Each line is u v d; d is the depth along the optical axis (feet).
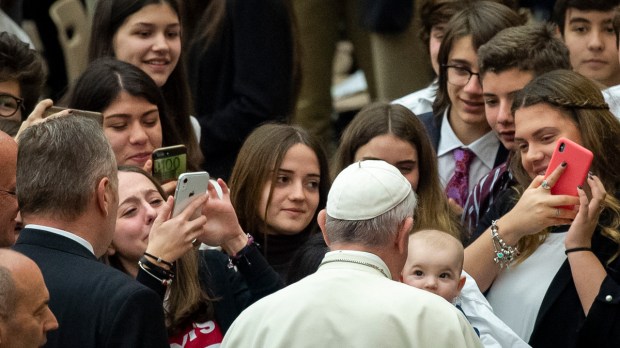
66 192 43.11
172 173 55.26
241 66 72.79
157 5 65.05
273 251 58.03
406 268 51.83
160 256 46.60
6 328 37.70
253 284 50.62
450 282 51.72
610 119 54.75
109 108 57.93
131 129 58.23
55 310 41.93
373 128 58.90
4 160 43.27
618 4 68.74
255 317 43.52
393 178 44.88
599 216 54.39
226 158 72.59
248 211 57.72
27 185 43.39
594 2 69.00
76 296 42.04
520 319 54.65
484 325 52.70
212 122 72.43
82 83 58.49
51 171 43.24
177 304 49.98
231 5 73.05
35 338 38.32
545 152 54.49
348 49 105.19
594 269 52.39
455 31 65.26
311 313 42.60
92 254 43.57
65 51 92.99
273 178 57.47
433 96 70.13
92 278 42.37
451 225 58.75
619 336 52.08
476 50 64.64
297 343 42.24
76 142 43.62
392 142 58.49
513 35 60.39
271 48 73.26
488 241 54.85
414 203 45.19
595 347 52.54
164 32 65.36
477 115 65.10
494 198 61.16
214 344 50.16
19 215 48.34
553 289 54.08
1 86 59.72
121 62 59.52
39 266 42.55
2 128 55.26
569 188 53.16
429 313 42.39
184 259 50.49
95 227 43.73
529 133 54.75
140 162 58.44
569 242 52.90
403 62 87.66
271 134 58.29
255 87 72.64
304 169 57.93
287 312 42.88
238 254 50.60
